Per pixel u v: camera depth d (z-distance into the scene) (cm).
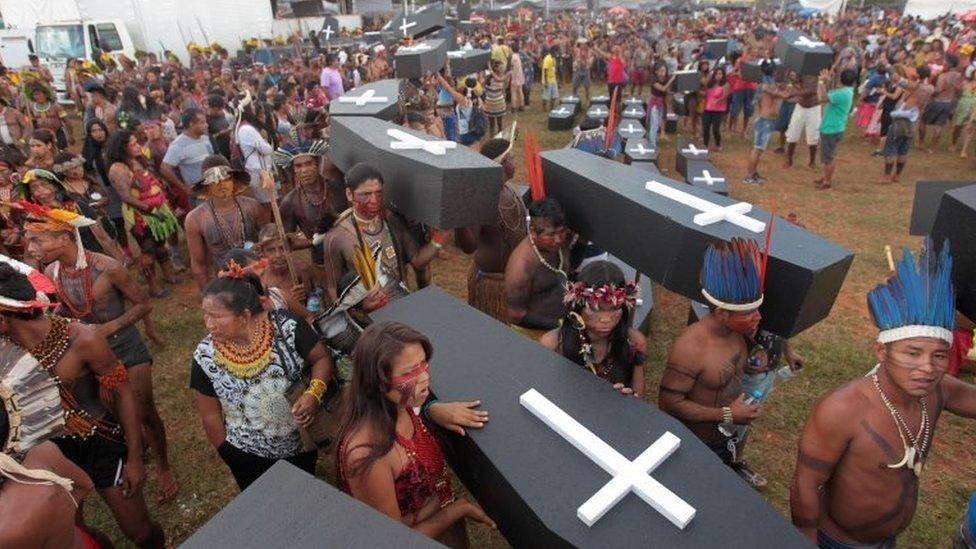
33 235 303
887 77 1209
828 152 898
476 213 327
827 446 199
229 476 384
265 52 2062
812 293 215
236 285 236
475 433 193
